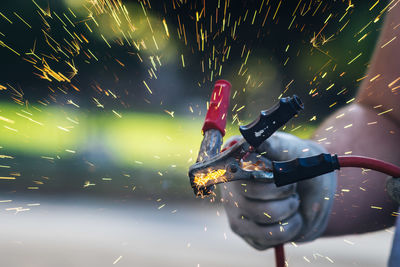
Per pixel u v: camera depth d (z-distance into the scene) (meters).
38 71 24.91
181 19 22.92
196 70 25.52
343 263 8.19
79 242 8.53
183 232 9.92
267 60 24.56
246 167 2.07
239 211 2.17
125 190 15.22
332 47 23.47
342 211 2.59
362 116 2.77
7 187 14.31
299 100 1.78
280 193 2.09
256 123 1.81
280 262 2.22
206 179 1.99
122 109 26.69
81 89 25.25
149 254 8.01
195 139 24.39
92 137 22.58
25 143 20.25
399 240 1.98
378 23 20.30
